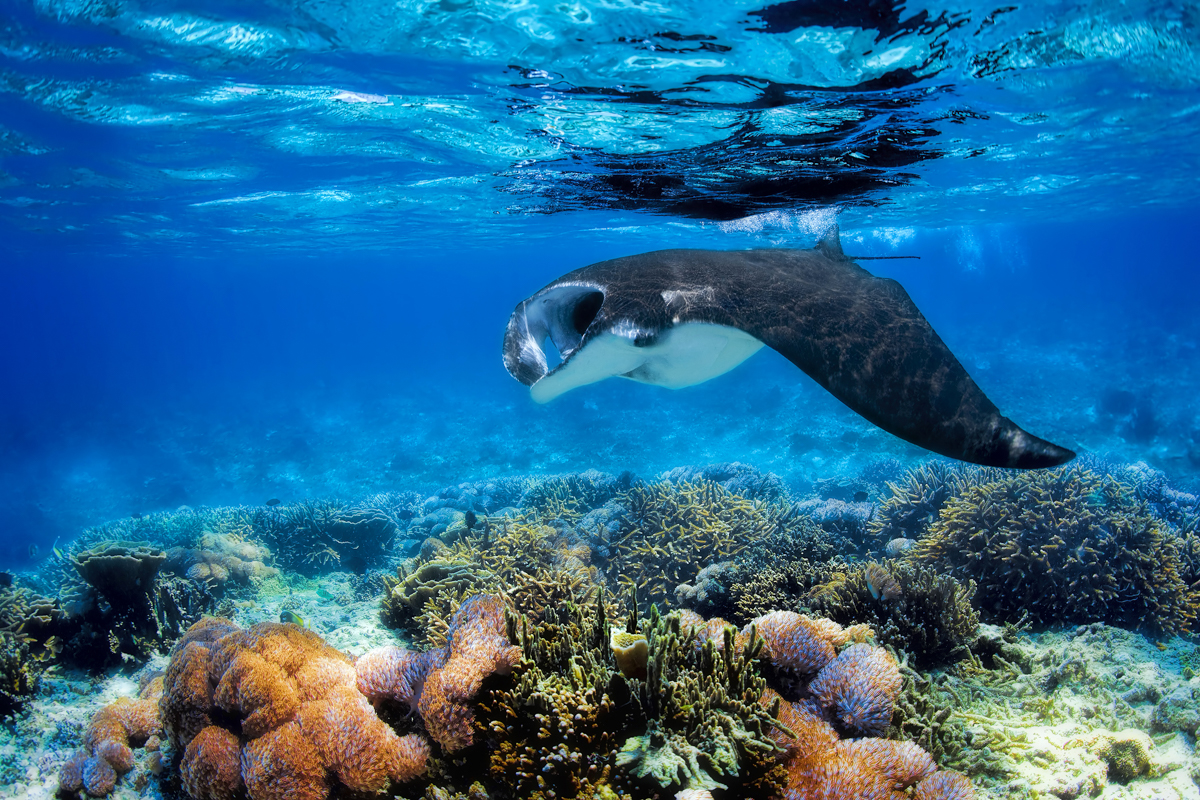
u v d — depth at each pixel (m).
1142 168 17.86
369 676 3.17
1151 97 9.75
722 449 23.05
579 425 28.59
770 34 5.90
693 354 3.60
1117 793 3.41
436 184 15.09
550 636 3.06
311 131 10.85
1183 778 3.40
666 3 5.52
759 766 2.49
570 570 6.38
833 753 2.66
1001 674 4.60
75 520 24.44
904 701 3.54
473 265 59.75
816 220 12.49
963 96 7.81
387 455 28.16
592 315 4.14
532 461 24.58
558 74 7.10
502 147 10.41
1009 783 3.43
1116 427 22.23
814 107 7.39
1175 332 41.78
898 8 5.56
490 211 19.52
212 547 8.79
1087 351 37.03
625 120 8.12
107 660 5.62
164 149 12.20
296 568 10.51
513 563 6.52
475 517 8.51
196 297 99.81
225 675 3.15
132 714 4.20
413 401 40.94
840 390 2.64
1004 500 6.50
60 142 11.73
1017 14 5.91
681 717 2.49
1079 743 3.67
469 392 43.09
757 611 5.39
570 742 2.47
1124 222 40.34
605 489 11.51
